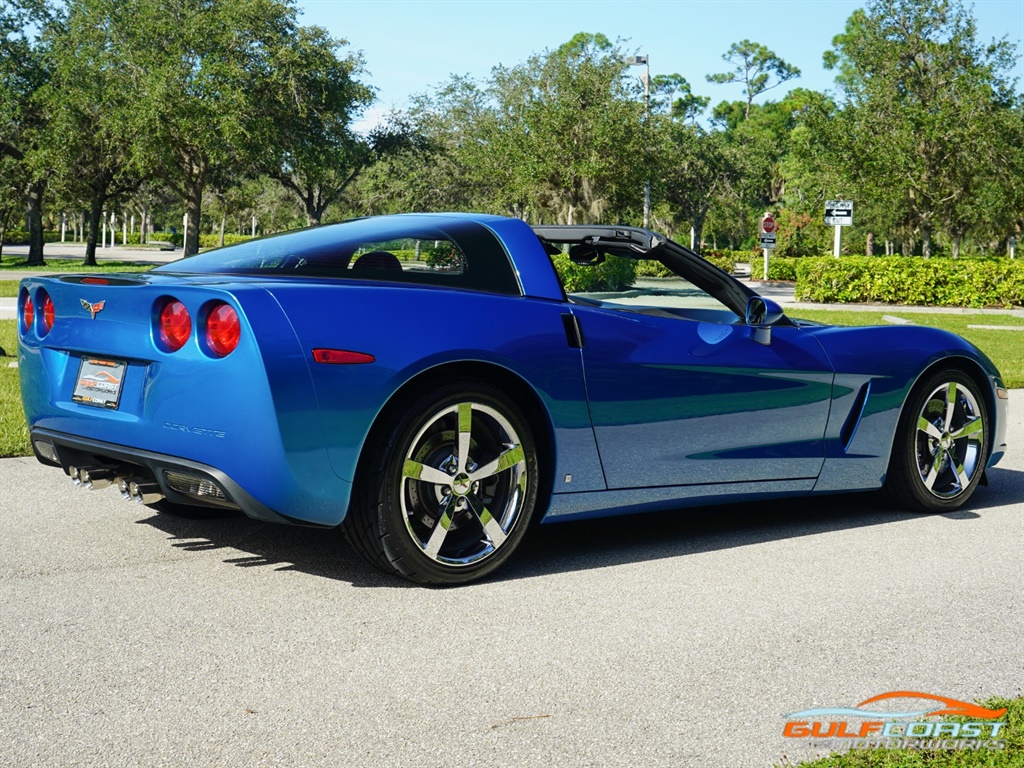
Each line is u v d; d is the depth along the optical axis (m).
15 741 2.30
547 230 4.03
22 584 3.43
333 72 40.53
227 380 3.04
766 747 2.35
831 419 4.41
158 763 2.21
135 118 37.62
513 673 2.77
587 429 3.66
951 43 33.41
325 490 3.14
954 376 4.79
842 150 34.88
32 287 3.78
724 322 4.24
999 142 32.84
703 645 3.01
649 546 4.14
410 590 3.44
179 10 39.09
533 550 4.03
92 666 2.75
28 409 3.82
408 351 3.21
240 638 2.97
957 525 4.60
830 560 3.97
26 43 47.16
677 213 65.44
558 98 37.75
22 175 48.81
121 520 4.29
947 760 2.24
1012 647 3.05
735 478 4.14
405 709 2.52
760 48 97.31
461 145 51.09
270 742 2.32
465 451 3.38
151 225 146.88
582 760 2.27
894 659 2.93
